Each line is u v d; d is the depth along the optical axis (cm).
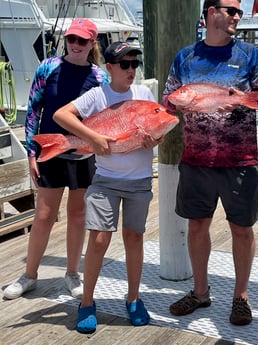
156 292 377
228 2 290
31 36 1388
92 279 323
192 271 376
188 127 314
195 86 290
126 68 307
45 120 363
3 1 1405
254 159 309
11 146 557
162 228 392
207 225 331
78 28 352
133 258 326
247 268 324
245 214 312
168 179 380
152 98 326
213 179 313
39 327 334
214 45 301
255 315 337
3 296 380
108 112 306
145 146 302
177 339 314
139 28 1566
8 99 1323
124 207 320
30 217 536
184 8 362
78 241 377
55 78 358
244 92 288
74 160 362
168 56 369
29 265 381
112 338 317
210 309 347
